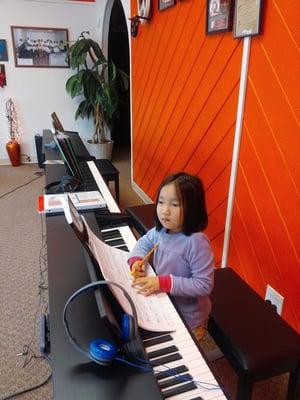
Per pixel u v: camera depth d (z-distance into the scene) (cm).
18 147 503
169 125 266
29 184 425
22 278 227
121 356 70
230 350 115
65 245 115
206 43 197
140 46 313
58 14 475
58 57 491
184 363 78
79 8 480
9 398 145
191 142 230
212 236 214
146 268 110
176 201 105
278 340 116
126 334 72
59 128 267
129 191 397
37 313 194
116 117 517
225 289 141
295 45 133
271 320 125
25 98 498
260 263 171
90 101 484
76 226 84
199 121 216
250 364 108
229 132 183
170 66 251
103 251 99
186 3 215
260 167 161
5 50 469
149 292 96
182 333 85
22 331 180
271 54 145
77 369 68
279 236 155
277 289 161
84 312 81
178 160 255
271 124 150
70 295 88
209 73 197
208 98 201
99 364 68
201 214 109
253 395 144
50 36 480
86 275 97
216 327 123
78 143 344
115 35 514
